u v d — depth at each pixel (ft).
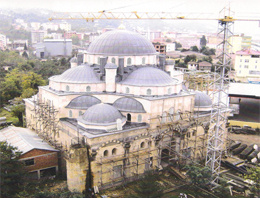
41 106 226.58
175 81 232.32
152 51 243.19
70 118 212.23
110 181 186.91
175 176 203.31
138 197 160.86
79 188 176.14
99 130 186.19
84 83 217.15
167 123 208.54
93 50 238.07
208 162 214.69
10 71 487.61
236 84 382.42
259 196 177.99
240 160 234.99
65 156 178.60
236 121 328.49
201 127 228.63
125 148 190.49
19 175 176.24
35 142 214.90
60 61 581.53
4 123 294.46
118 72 226.38
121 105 207.92
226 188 183.62
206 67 579.48
